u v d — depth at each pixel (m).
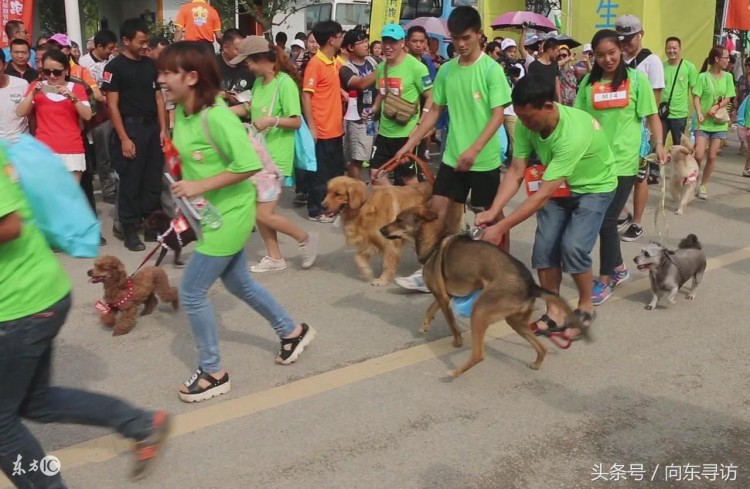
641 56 7.42
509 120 9.56
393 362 4.51
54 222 2.72
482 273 4.23
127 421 2.94
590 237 4.65
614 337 4.91
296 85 6.50
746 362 4.53
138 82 6.72
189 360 4.55
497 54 11.80
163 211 7.04
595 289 5.57
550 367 4.45
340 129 7.93
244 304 5.51
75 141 6.80
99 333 4.97
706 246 7.12
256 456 3.47
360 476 3.32
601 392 4.14
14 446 2.72
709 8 12.16
